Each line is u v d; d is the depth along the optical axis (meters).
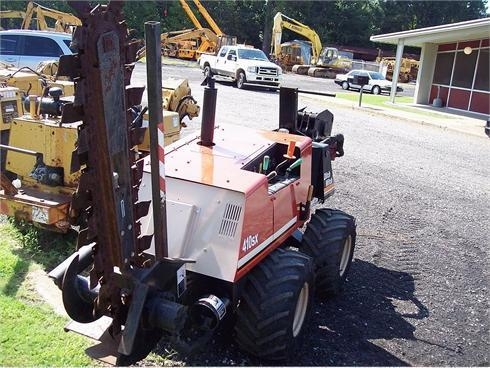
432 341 4.46
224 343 3.96
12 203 5.02
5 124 5.68
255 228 3.56
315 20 60.28
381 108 22.27
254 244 3.55
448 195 9.29
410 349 4.29
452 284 5.65
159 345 3.83
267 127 13.45
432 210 8.29
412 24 66.06
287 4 57.88
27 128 5.21
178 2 49.72
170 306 2.85
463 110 23.98
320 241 4.71
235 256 3.33
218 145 4.32
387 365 4.02
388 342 4.36
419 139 15.20
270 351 3.54
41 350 3.59
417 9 65.69
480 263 6.30
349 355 4.09
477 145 15.14
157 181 2.84
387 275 5.72
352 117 18.75
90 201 2.70
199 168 3.77
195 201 3.51
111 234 2.78
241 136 4.64
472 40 23.42
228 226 3.40
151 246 3.46
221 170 3.76
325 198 5.18
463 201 8.99
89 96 2.52
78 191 2.63
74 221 2.69
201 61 29.14
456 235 7.23
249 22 56.56
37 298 4.28
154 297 2.90
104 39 2.50
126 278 2.85
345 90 32.34
